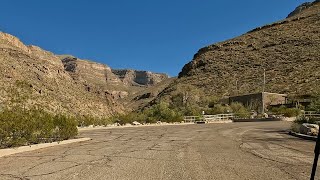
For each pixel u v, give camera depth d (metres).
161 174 8.11
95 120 39.06
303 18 132.25
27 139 14.81
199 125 34.03
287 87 76.31
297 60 94.44
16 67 81.94
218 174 8.10
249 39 128.75
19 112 15.24
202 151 12.34
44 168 9.05
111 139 18.03
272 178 7.68
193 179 7.57
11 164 9.82
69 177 7.85
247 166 9.16
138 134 21.62
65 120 17.95
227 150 12.58
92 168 8.96
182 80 113.19
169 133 22.03
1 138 13.52
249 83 88.81
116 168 8.94
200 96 68.75
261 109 62.88
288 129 24.81
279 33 123.75
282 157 10.75
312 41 105.06
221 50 128.00
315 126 18.50
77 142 16.69
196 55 142.12
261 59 105.19
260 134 20.31
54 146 14.79
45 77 91.44
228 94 84.31
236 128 26.98
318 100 28.97
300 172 8.35
